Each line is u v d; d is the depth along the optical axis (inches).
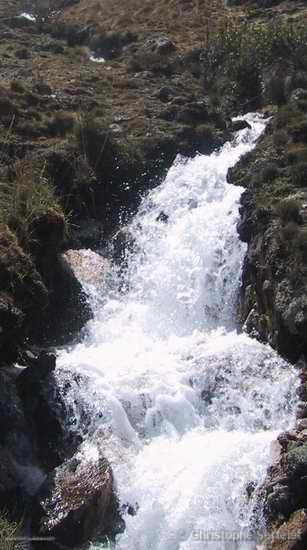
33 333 480.7
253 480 346.3
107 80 810.2
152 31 975.0
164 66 852.0
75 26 1063.0
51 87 762.8
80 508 346.0
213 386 421.1
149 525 350.0
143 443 395.9
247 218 506.9
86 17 1113.4
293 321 421.1
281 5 951.6
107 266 561.9
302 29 786.2
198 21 986.7
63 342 498.9
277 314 435.2
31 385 406.9
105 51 964.6
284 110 630.5
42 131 656.4
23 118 669.3
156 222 587.5
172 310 527.8
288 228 462.0
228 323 507.2
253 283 484.4
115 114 710.5
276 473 337.1
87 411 403.2
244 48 799.1
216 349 447.2
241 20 925.2
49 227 501.0
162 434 402.6
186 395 414.3
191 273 530.6
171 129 684.7
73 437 396.5
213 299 516.4
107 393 406.6
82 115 663.1
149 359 446.0
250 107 748.6
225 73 796.6
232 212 536.7
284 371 420.2
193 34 950.4
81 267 546.9
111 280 554.6
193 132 676.7
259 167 553.9
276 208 487.5
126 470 371.6
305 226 469.7
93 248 584.7
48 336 494.0
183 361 441.7
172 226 572.7
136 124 689.6
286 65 745.0
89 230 593.0
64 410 403.5
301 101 639.1
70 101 725.3
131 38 963.3
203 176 596.1
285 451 350.6
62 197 592.7
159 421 405.1
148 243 568.7
